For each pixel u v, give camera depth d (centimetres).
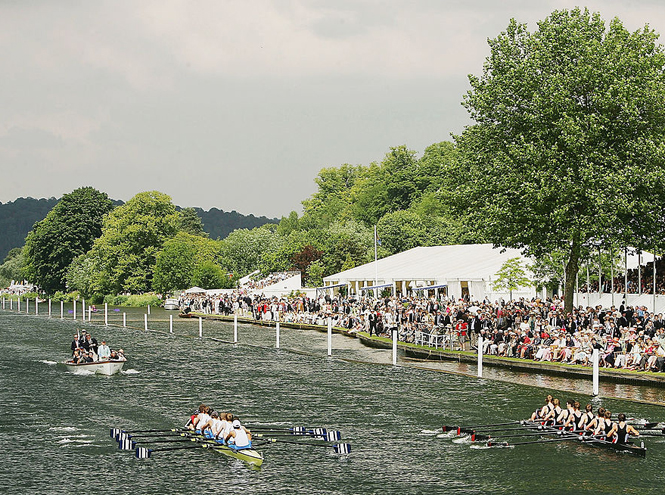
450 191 6419
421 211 17012
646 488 2916
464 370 5503
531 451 3422
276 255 16162
